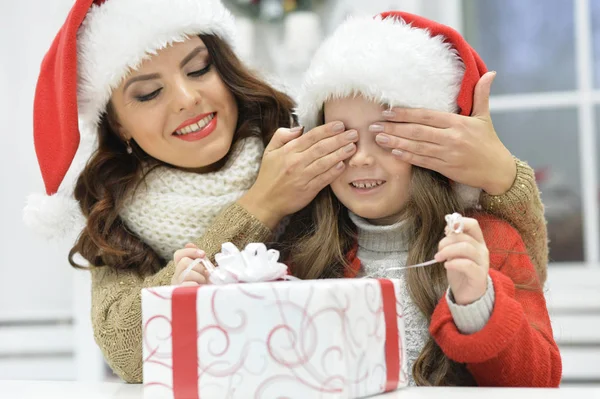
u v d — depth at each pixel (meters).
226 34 1.33
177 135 1.27
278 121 1.36
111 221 1.31
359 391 0.83
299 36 2.29
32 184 2.47
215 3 1.34
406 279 1.15
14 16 2.48
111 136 1.36
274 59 2.41
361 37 1.12
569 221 2.31
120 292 1.24
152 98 1.25
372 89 1.08
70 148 1.24
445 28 1.15
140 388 1.04
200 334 0.82
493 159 1.13
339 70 1.09
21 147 2.48
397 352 0.91
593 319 2.22
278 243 1.28
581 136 2.31
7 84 2.48
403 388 0.92
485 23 2.39
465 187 1.16
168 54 1.24
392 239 1.18
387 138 1.10
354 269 1.19
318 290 0.80
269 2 2.34
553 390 0.90
